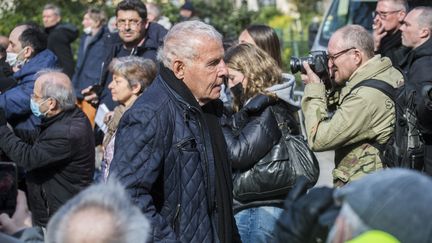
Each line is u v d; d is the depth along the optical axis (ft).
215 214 14.65
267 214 17.29
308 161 17.26
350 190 8.20
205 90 14.57
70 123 20.31
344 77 18.33
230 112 18.19
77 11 52.70
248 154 16.96
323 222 8.41
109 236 9.14
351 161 17.98
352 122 17.65
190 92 14.49
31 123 24.26
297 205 8.66
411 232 7.71
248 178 17.17
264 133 17.03
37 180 20.57
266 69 17.81
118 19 28.58
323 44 40.52
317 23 52.03
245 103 17.87
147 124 14.02
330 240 8.17
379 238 7.66
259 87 17.69
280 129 17.34
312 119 18.19
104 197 9.43
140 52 28.60
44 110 20.27
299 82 37.65
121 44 28.96
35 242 11.55
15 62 27.27
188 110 14.39
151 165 13.92
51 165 20.36
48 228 9.41
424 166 17.29
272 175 17.07
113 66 22.02
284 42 59.62
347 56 18.13
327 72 18.61
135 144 13.94
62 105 20.29
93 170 20.80
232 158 16.98
